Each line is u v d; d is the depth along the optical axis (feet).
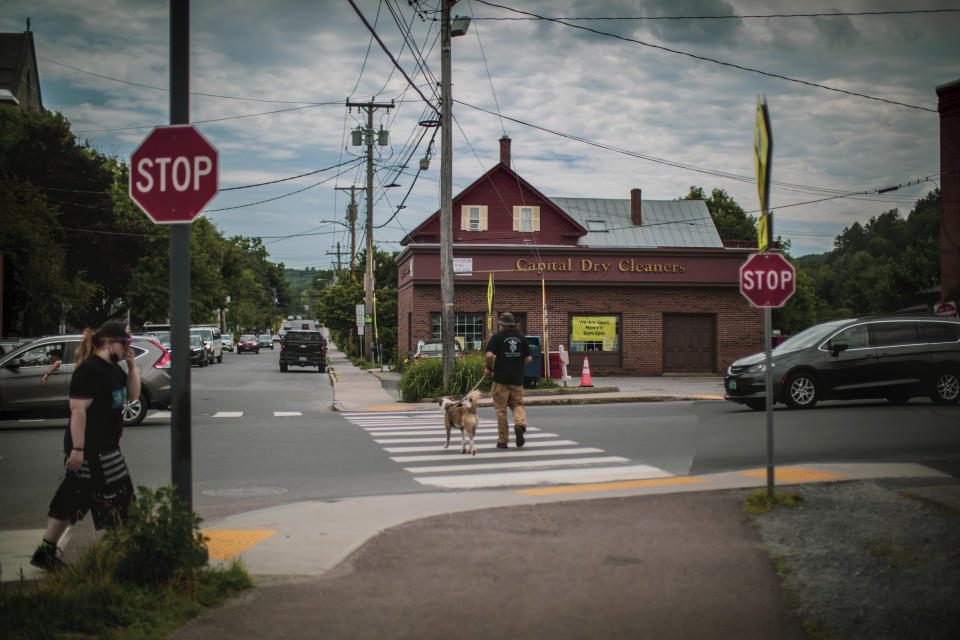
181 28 17.72
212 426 49.55
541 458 35.37
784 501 23.59
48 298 101.96
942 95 102.01
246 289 376.68
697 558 18.38
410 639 13.62
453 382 70.90
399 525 21.94
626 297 110.83
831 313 283.38
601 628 14.11
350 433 45.65
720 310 112.06
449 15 69.26
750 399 52.85
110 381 18.97
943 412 47.70
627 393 69.87
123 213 169.68
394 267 188.44
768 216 24.17
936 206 291.58
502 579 16.96
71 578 15.92
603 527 21.38
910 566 17.37
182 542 16.16
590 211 139.44
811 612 14.85
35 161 135.95
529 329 109.50
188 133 17.46
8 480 31.37
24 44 177.27
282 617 14.73
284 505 25.20
